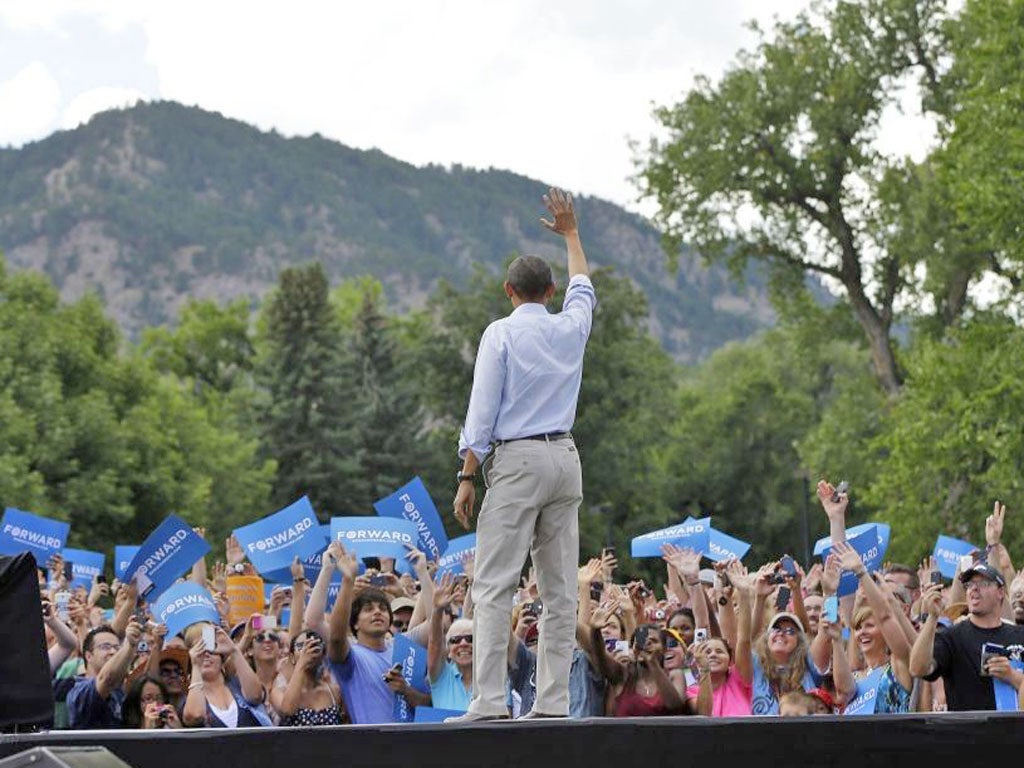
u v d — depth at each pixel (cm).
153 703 1524
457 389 11750
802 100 7188
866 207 7238
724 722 1052
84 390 8750
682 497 12619
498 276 11706
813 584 1917
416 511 2091
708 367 15612
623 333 10919
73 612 1944
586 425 10506
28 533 2277
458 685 1630
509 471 1206
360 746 1031
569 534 1230
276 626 1723
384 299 15612
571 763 1043
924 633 1372
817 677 1612
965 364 5291
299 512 2016
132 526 8438
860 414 7125
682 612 1812
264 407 11800
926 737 1062
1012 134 4891
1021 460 5016
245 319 14588
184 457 9250
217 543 9469
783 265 7575
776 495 12431
